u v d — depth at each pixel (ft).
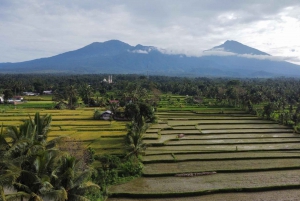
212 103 426.51
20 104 383.45
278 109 321.11
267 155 169.07
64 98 396.57
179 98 474.49
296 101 412.57
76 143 133.59
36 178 72.69
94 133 208.54
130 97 338.75
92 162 129.49
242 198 114.32
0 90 441.27
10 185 67.41
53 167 79.10
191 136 221.05
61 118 269.85
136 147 148.36
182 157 163.02
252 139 211.82
